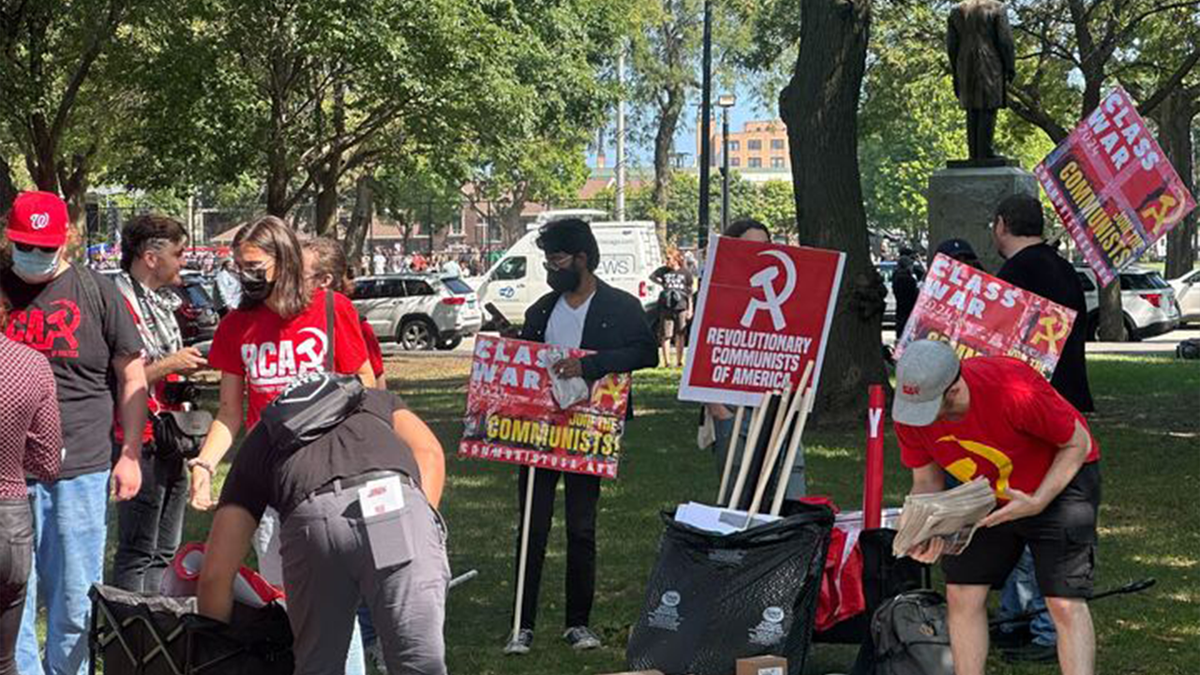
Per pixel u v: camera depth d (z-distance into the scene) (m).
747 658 6.04
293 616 4.78
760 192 117.81
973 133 15.05
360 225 38.44
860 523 6.75
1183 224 45.06
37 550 6.08
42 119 25.64
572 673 7.05
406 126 27.17
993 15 14.84
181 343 7.51
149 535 7.16
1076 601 5.74
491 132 26.94
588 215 38.03
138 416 6.29
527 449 7.38
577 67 30.58
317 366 6.04
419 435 5.05
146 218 7.31
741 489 6.61
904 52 34.72
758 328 6.76
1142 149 7.86
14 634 5.41
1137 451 14.62
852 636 6.49
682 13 61.78
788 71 50.38
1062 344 6.90
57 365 6.02
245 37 24.73
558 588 8.97
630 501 11.96
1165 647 7.38
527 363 7.39
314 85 27.67
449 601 8.60
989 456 5.61
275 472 4.77
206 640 4.83
